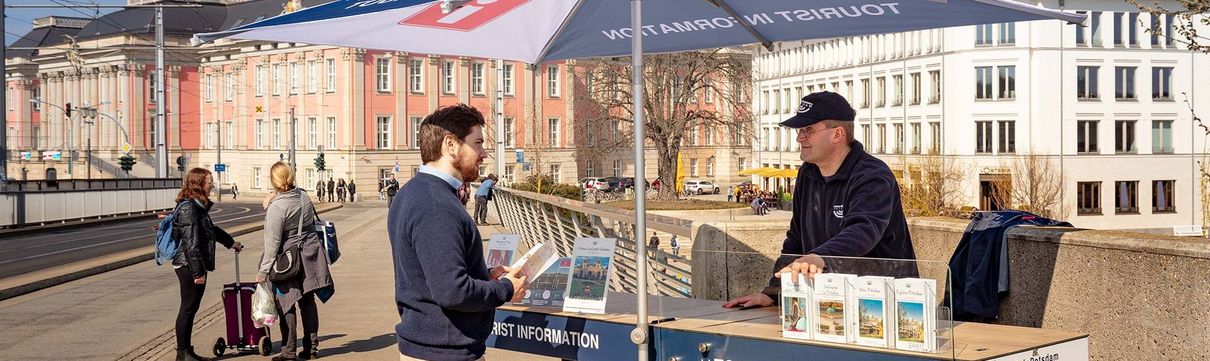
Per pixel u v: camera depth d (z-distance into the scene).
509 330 5.39
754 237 7.44
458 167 4.55
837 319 4.16
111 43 101.56
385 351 10.08
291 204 9.40
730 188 82.81
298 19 5.40
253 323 9.99
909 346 3.98
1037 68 66.75
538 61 6.36
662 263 7.66
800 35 6.22
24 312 13.54
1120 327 5.25
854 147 5.16
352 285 16.53
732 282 4.95
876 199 4.90
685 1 5.74
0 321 12.65
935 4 5.23
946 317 3.90
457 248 4.36
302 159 90.12
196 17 102.56
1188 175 68.75
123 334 11.45
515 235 5.70
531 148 83.69
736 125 37.94
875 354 4.07
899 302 4.01
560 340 5.15
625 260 6.26
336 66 87.19
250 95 95.50
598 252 5.07
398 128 88.06
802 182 5.42
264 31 5.38
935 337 3.92
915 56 71.44
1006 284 6.02
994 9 5.18
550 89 94.19
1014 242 5.98
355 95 86.00
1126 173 67.81
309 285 9.44
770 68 91.81
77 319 12.79
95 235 37.50
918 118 71.31
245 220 51.22
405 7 5.44
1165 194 68.62
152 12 102.81
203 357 9.77
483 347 4.62
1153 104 68.06
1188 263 4.84
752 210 29.78
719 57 37.41
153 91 102.38
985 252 6.14
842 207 5.09
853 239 4.73
